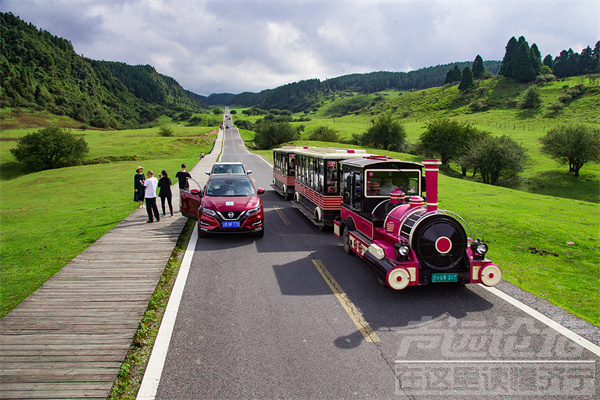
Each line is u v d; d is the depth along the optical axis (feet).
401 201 25.35
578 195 135.03
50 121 458.50
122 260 27.27
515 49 501.15
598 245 33.35
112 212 50.49
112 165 139.03
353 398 12.56
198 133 335.47
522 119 319.06
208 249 31.50
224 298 21.17
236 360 14.87
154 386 13.20
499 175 155.33
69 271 24.86
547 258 30.45
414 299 21.09
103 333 16.71
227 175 40.63
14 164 181.37
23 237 37.83
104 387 13.00
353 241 28.04
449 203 56.03
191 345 16.02
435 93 546.67
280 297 21.35
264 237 36.04
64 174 117.39
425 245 20.54
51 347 15.48
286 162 59.26
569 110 322.96
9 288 23.11
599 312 19.56
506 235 37.24
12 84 537.24
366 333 17.11
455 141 195.93
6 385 12.98
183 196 41.65
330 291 22.30
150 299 20.59
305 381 13.48
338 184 37.65
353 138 273.95
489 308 19.81
